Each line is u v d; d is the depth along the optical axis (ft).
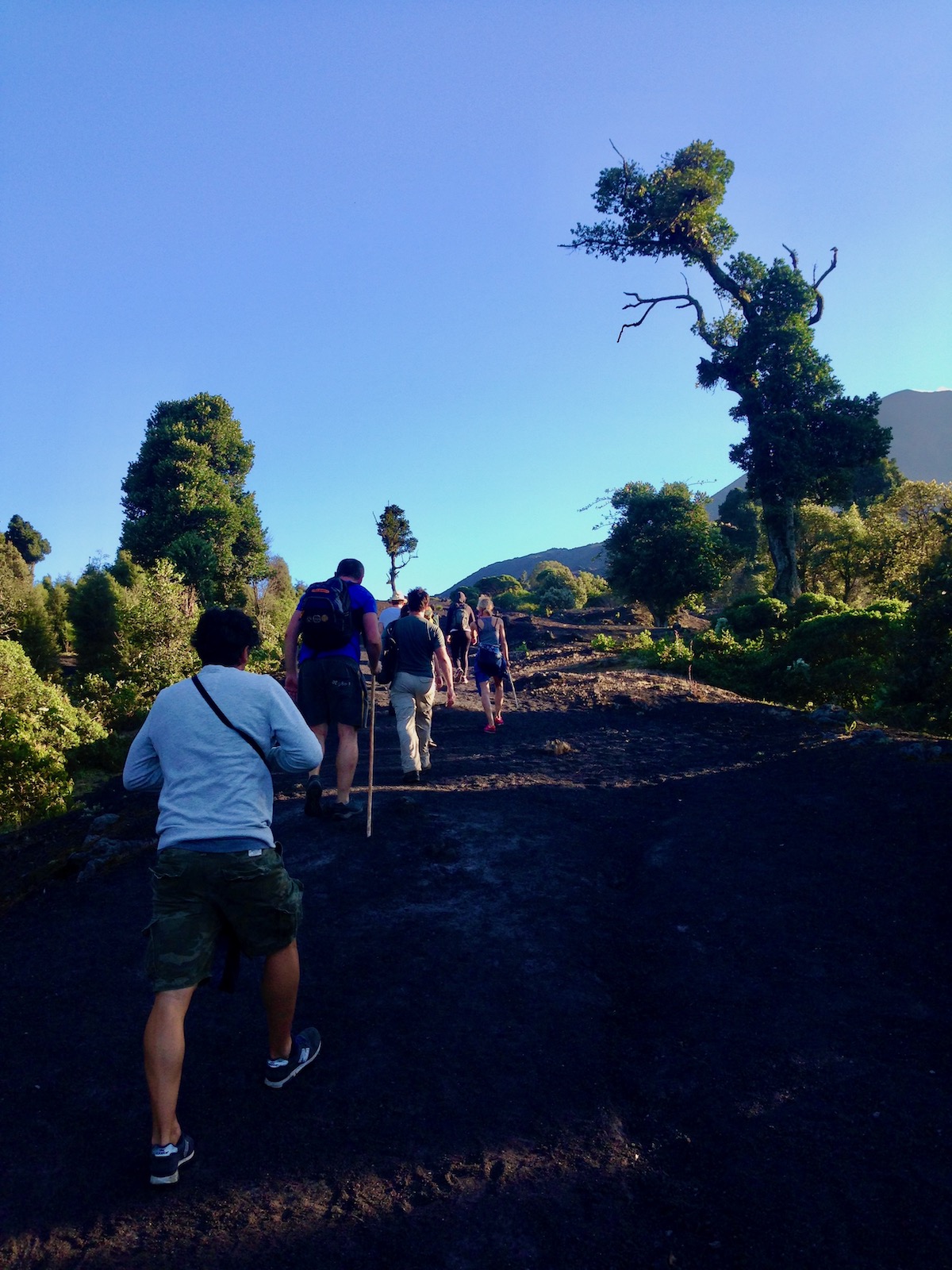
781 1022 11.97
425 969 13.78
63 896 17.89
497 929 15.33
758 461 131.54
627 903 16.87
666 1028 12.11
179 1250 7.99
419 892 16.87
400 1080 10.77
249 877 9.33
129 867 19.42
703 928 15.33
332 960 14.05
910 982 12.96
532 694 49.29
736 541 218.38
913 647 44.98
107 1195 8.74
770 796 23.35
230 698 9.87
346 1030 11.96
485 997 12.94
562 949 14.58
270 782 10.04
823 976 13.29
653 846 19.98
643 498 137.80
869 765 24.76
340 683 20.27
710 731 35.42
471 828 20.85
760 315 136.05
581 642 103.81
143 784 10.23
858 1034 11.55
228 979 9.77
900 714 42.88
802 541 148.05
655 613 139.44
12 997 13.09
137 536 128.67
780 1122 9.77
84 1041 11.76
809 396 132.98
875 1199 8.45
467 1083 10.75
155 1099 8.79
